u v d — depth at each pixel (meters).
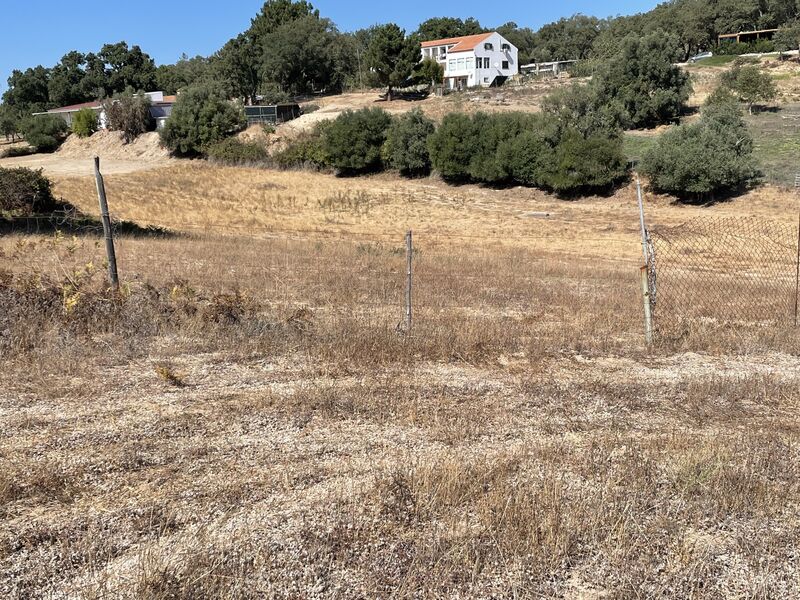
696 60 78.50
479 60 77.12
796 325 10.41
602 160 39.72
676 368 8.19
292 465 5.15
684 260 22.73
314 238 28.14
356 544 4.14
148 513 4.39
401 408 6.39
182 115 59.78
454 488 4.73
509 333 9.38
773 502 4.81
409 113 50.06
